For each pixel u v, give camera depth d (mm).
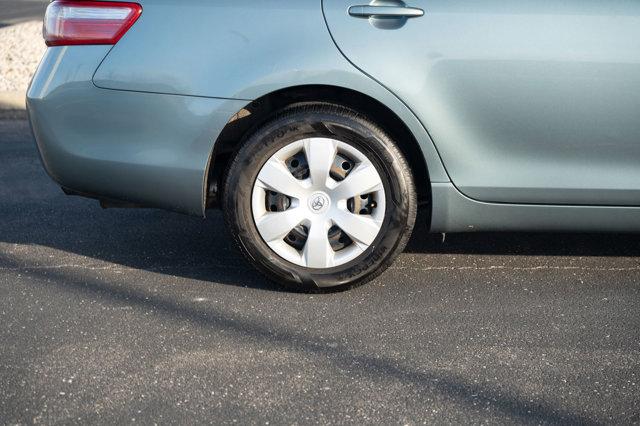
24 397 3846
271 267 4656
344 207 4617
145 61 4531
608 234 5469
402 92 4488
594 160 4586
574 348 4242
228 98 4500
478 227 4680
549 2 4492
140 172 4594
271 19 4496
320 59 4473
